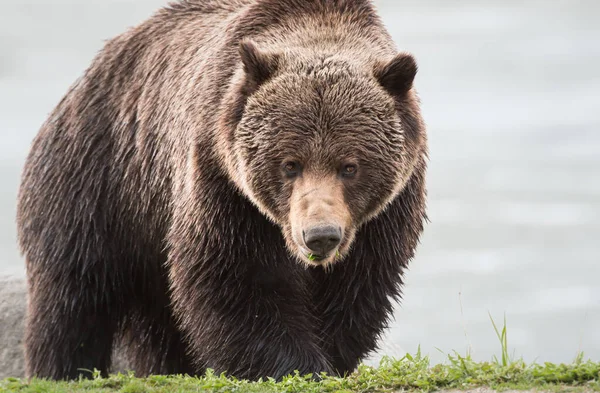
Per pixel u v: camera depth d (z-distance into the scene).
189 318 12.61
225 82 12.32
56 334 14.73
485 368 10.27
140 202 14.13
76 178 14.71
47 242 14.83
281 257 12.27
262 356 12.12
